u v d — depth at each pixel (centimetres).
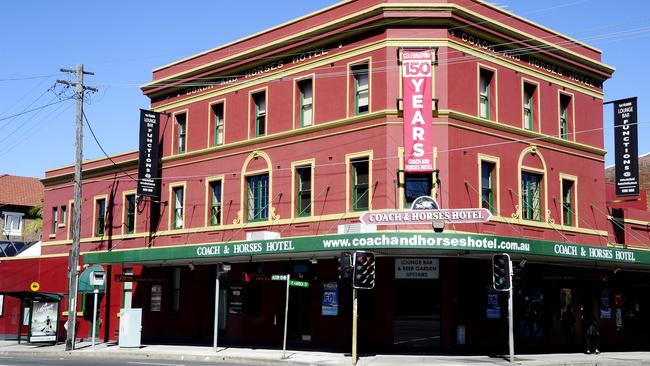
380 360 2320
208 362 2428
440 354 2530
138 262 3172
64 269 4047
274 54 3048
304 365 2248
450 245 2330
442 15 2641
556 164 3042
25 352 3038
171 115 3512
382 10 2659
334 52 2852
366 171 2702
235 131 3189
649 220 3459
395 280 2633
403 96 2591
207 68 3328
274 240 2584
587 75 3259
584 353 2792
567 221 3084
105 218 3856
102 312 3744
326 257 2725
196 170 3341
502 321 2758
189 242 3306
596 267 3120
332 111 2825
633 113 3131
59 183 4278
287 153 2959
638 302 3469
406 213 2431
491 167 2784
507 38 2866
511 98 2892
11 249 4981
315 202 2825
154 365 2236
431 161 2555
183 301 3369
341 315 2750
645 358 2584
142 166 3403
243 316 3102
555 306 3025
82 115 3206
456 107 2656
